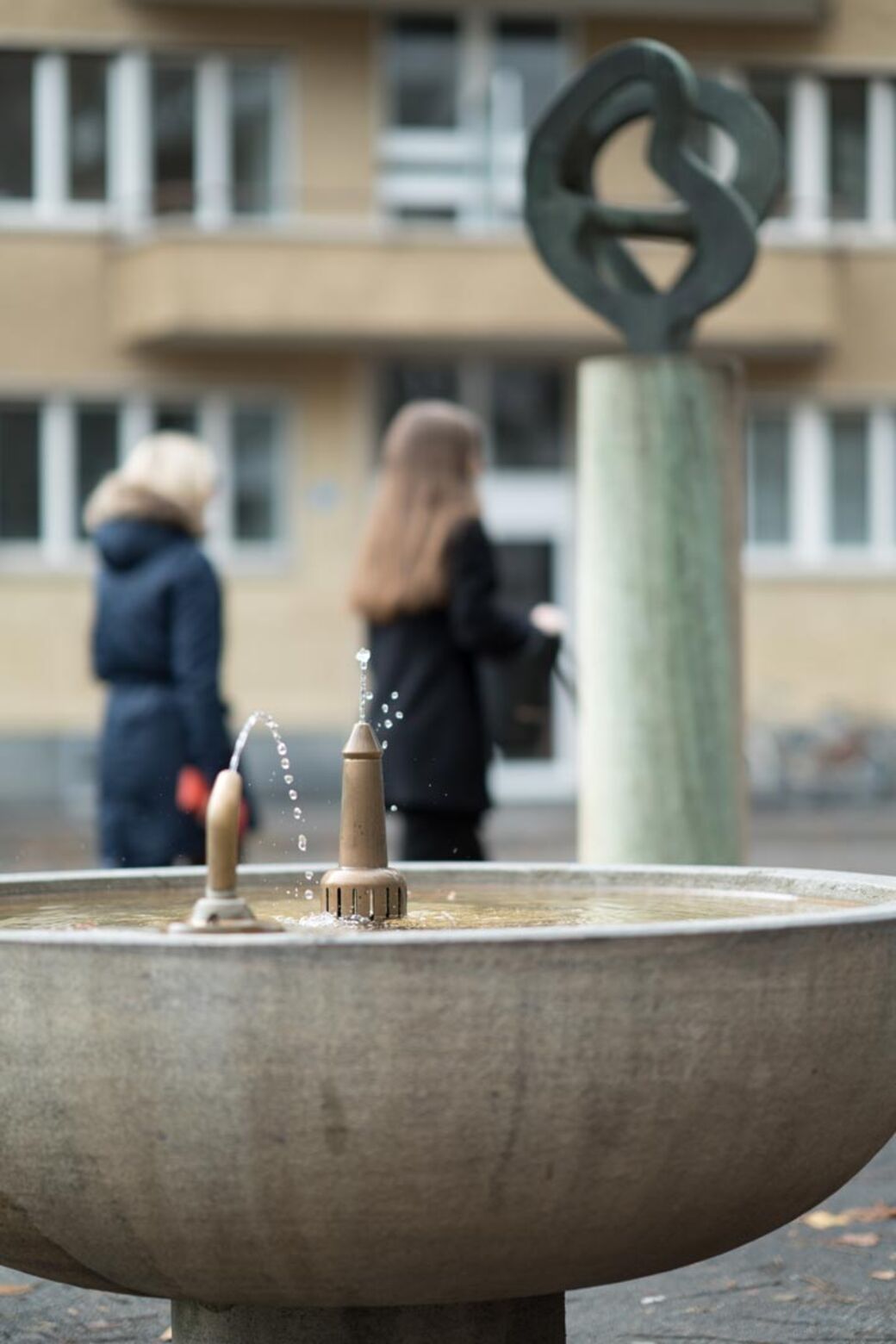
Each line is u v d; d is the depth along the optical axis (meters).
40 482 38.16
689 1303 7.28
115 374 38.19
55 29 38.06
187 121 38.44
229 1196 4.36
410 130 38.88
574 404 39.59
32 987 4.40
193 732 10.87
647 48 10.26
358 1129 4.29
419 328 37.25
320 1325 4.96
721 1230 4.68
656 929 4.38
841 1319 7.05
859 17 39.75
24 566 38.12
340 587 38.78
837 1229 8.31
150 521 10.98
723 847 9.88
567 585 39.59
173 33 38.22
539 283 37.31
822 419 40.31
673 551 9.90
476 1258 4.47
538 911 5.98
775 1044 4.50
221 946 4.29
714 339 38.34
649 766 9.86
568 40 39.19
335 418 38.75
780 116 39.81
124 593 10.94
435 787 10.55
